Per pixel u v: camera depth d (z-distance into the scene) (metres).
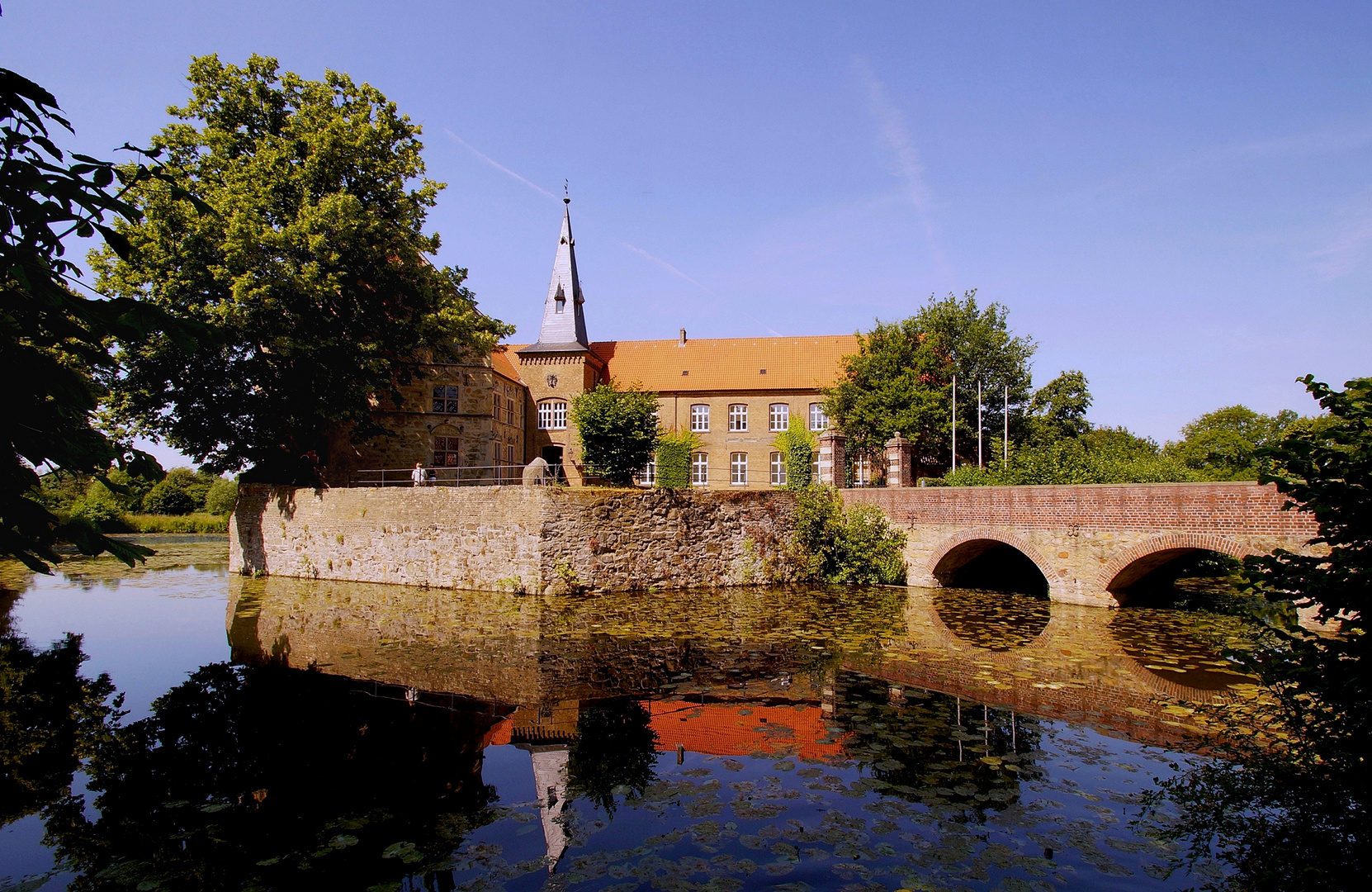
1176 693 9.09
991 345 37.00
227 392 22.73
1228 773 5.99
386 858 4.96
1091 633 13.05
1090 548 16.30
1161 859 4.82
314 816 5.68
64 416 3.65
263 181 21.83
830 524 20.73
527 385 38.50
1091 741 7.27
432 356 29.38
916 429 33.41
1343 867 4.45
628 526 19.27
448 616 15.11
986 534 18.23
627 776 6.45
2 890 4.61
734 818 5.53
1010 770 6.49
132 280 20.52
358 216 21.17
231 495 52.84
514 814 5.68
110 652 11.78
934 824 5.39
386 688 9.54
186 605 16.88
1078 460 22.05
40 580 22.19
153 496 53.47
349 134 22.52
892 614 15.20
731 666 10.64
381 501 21.23
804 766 6.63
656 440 27.05
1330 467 4.11
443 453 30.12
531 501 18.62
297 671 10.39
